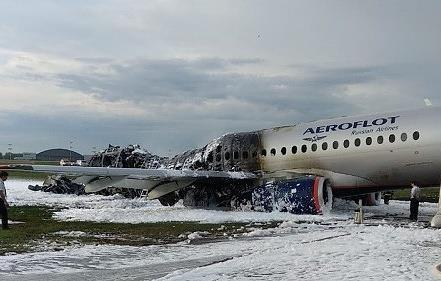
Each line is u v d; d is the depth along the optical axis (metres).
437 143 23.62
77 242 16.58
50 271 11.89
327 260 12.31
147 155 37.00
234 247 15.29
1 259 13.37
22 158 158.75
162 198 31.19
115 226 21.14
